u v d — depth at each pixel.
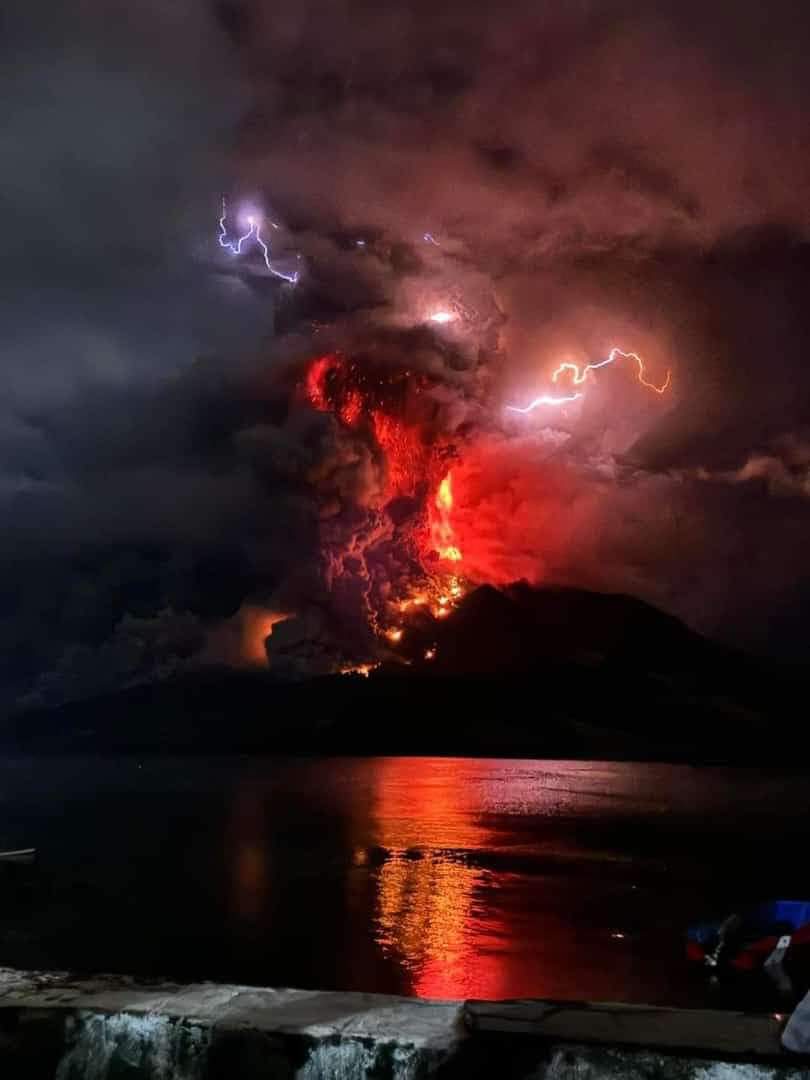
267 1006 4.20
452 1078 3.75
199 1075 3.97
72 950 19.33
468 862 33.56
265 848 38.28
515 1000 4.10
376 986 16.05
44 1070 4.12
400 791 78.00
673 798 70.75
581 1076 3.65
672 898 25.47
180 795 75.06
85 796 74.56
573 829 45.69
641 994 14.90
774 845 39.09
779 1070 3.53
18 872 31.31
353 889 27.34
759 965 16.17
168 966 17.86
